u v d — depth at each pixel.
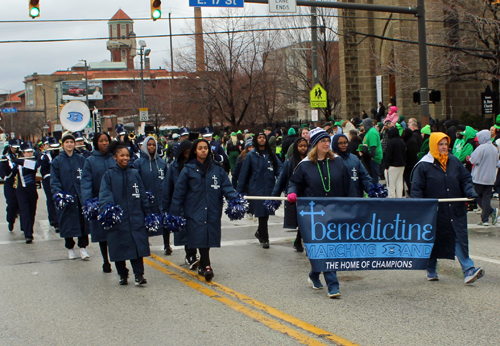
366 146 13.25
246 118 40.25
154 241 11.14
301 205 6.57
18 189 11.15
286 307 6.20
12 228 12.93
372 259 6.64
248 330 5.43
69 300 6.78
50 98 112.81
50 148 12.48
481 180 11.21
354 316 5.79
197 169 7.33
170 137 21.55
